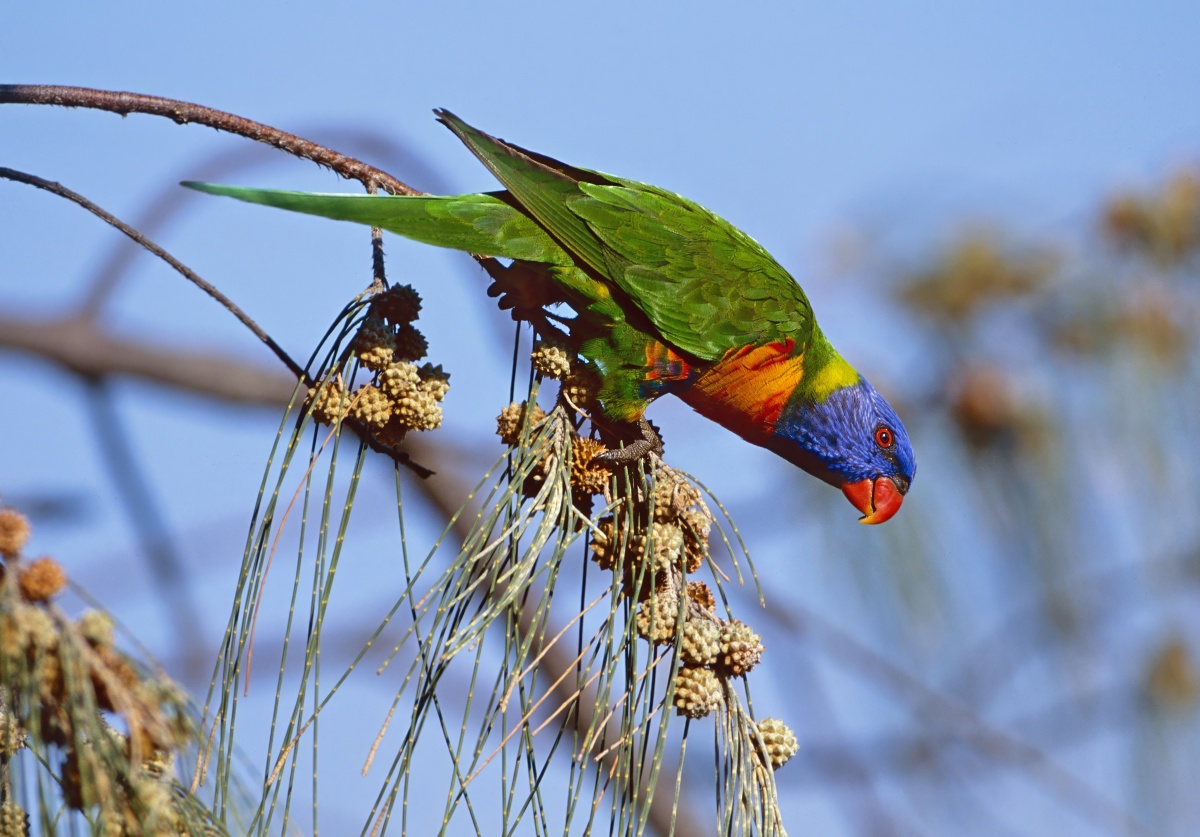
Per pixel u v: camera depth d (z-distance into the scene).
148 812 3.59
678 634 4.45
